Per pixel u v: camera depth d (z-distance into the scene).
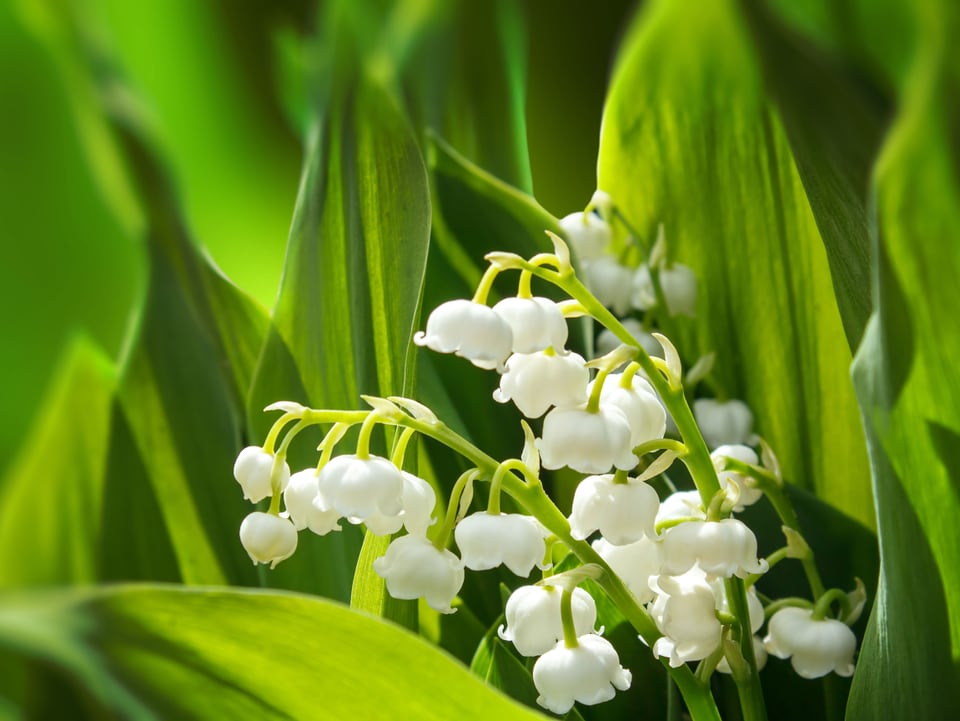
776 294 0.30
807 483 0.30
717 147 0.30
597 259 0.30
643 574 0.25
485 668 0.26
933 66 0.22
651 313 0.30
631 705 0.27
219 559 0.31
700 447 0.25
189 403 0.31
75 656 0.23
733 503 0.24
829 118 0.27
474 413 0.29
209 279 0.31
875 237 0.23
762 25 0.27
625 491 0.24
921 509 0.25
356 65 0.28
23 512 0.33
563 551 0.27
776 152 0.30
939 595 0.25
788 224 0.30
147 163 0.32
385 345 0.27
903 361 0.24
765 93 0.29
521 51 0.33
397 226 0.27
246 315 0.31
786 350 0.30
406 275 0.27
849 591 0.28
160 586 0.23
